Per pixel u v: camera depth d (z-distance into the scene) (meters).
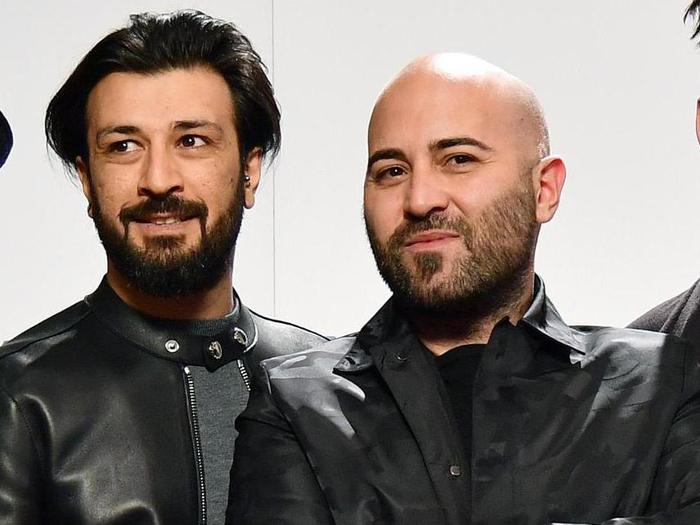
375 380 1.91
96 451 2.10
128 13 2.86
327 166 2.85
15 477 2.06
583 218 2.80
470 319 1.93
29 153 2.83
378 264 1.92
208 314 2.23
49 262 2.82
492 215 1.89
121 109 2.13
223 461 2.15
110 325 2.20
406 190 1.90
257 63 2.26
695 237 2.80
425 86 1.92
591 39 2.82
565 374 1.89
